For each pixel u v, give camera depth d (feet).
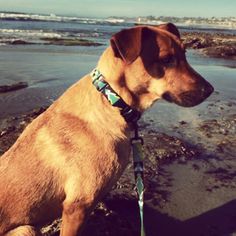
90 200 1.71
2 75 5.93
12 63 7.27
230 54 11.66
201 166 2.90
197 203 2.42
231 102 4.82
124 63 1.69
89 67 7.54
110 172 1.71
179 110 4.29
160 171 2.78
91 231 2.03
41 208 1.73
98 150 1.69
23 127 3.39
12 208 1.68
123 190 2.49
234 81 6.44
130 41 1.65
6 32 17.75
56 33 20.07
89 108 1.73
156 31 1.76
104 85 1.71
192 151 3.12
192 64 8.89
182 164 2.91
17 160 1.71
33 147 1.73
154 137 3.32
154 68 1.73
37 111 3.85
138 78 1.71
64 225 1.75
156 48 1.73
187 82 1.77
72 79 5.99
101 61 1.75
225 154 3.14
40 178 1.70
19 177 1.69
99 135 1.70
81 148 1.69
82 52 10.77
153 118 3.94
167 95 1.78
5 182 1.68
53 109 1.81
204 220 2.26
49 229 1.98
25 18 45.39
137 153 1.80
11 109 4.07
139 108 1.77
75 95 1.78
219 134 3.57
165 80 1.75
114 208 2.33
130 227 2.12
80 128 1.71
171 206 2.38
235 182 2.69
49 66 7.27
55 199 1.73
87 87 1.76
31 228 1.71
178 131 3.60
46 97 4.68
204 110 4.36
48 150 1.72
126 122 1.74
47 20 48.88
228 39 17.08
